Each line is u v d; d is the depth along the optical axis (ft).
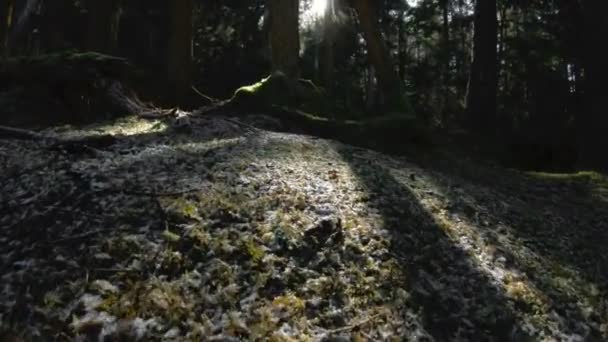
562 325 17.72
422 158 36.86
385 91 48.55
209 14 98.73
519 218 26.99
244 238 17.02
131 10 82.17
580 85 71.72
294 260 16.70
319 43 103.76
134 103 39.83
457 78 119.65
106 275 14.28
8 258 14.60
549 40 90.79
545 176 40.75
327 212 20.57
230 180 21.90
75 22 81.20
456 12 126.00
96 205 17.65
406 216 22.45
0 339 11.91
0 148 22.99
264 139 31.22
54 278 13.87
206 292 14.28
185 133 31.99
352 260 17.56
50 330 12.26
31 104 35.42
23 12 69.77
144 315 13.01
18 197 17.88
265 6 97.25
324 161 28.25
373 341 13.94
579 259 23.88
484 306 17.26
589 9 50.19
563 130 64.64
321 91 46.21
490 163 42.70
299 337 13.33
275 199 20.65
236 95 40.75
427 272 18.35
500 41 107.86
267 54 97.40
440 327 15.60
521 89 104.63
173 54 51.19
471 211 25.72
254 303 14.26
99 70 39.22
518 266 21.01
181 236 16.52
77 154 22.90
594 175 41.83
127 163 22.24
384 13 122.62
